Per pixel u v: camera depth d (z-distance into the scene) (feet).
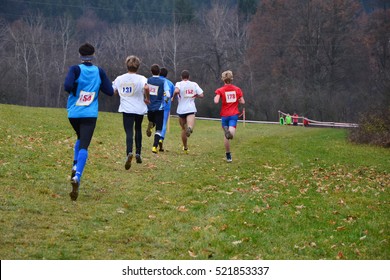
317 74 371.97
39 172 58.49
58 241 36.99
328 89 354.13
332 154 103.86
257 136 137.59
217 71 394.73
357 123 163.63
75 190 46.47
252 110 347.56
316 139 146.10
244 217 45.55
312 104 338.13
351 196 58.59
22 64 385.09
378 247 39.58
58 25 447.83
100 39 453.58
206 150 94.99
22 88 371.56
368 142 147.64
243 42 425.69
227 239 39.17
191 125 83.87
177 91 83.46
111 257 35.06
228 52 407.85
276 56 387.96
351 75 369.09
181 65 380.78
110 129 119.24
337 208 51.70
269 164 80.74
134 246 37.40
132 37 410.52
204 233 40.11
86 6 490.08
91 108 48.03
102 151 80.79
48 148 76.69
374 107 161.07
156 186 57.57
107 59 383.65
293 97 341.21
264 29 397.39
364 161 96.73
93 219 42.80
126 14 486.38
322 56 374.63
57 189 51.83
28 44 388.78
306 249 38.32
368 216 49.01
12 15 442.50
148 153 83.97
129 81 61.98
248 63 386.93
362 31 374.02
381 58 366.43
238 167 75.31
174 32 377.71
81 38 454.40
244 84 367.66
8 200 45.52
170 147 95.35
